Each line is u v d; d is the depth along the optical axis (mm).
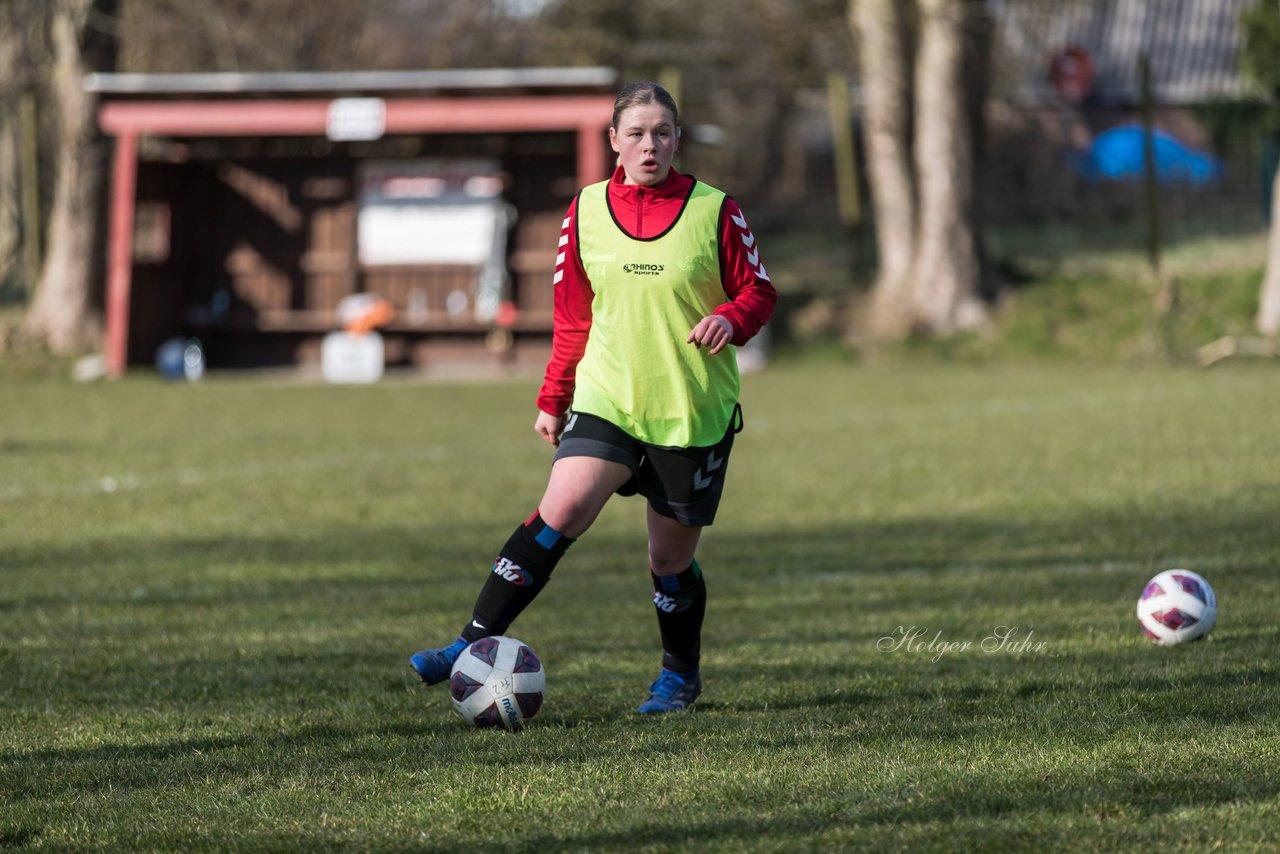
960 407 70875
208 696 19219
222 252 107375
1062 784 13367
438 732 16734
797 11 142500
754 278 16750
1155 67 152375
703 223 16609
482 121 99000
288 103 100438
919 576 29250
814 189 131125
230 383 97812
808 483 45656
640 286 16562
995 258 116188
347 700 18750
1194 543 31766
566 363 17516
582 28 149875
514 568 17062
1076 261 118000
